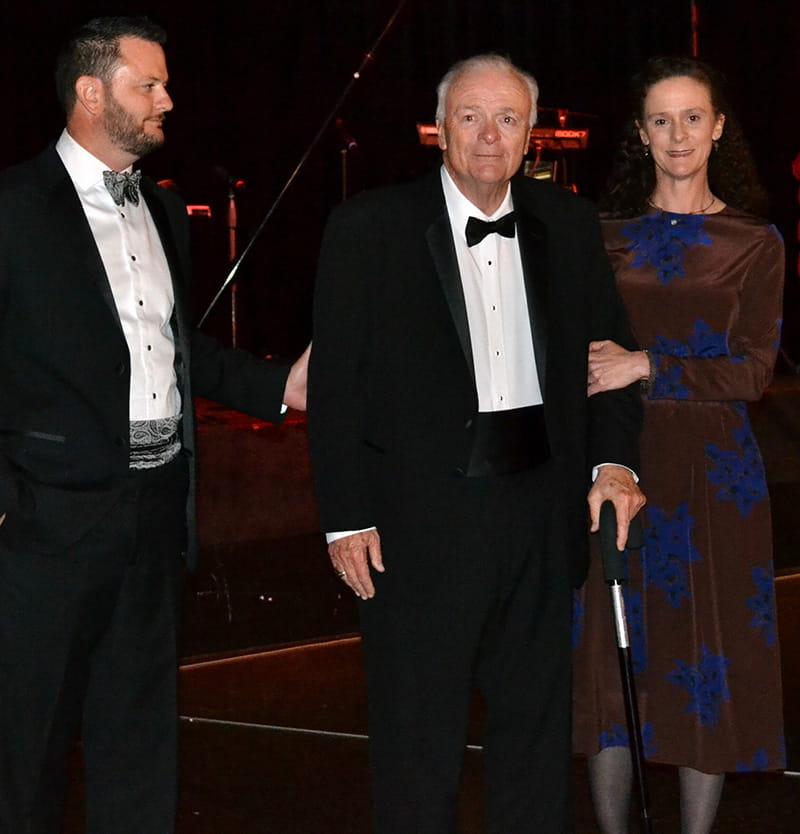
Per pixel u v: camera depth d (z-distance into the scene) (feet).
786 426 30.68
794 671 19.52
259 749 16.93
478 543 11.18
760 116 40.96
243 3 37.06
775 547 26.23
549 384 11.41
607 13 40.60
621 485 11.78
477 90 10.99
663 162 12.93
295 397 13.23
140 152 11.78
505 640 11.55
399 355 11.17
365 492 11.30
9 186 11.34
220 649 21.03
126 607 11.76
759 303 13.03
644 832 11.06
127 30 11.50
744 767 13.01
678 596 12.98
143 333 11.64
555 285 11.62
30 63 34.53
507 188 11.58
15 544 11.32
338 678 19.63
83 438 11.32
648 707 13.07
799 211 40.47
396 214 11.26
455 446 11.13
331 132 37.73
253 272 37.65
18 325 11.27
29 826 11.52
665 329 13.07
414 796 11.36
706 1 40.83
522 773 11.69
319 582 24.36
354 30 37.96
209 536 26.55
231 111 37.32
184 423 12.10
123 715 11.89
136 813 11.93
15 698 11.41
